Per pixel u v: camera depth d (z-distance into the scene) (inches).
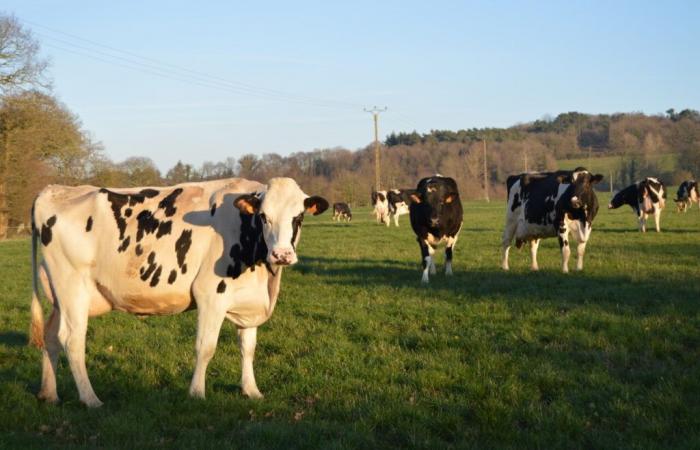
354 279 602.2
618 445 220.8
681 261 665.6
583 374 293.9
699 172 3708.2
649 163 4375.0
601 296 470.6
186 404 258.7
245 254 262.2
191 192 280.2
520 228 643.5
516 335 364.8
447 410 256.7
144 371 311.9
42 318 280.4
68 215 275.4
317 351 344.8
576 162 5329.7
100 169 2068.2
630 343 343.9
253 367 322.3
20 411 256.5
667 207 1967.3
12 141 1711.4
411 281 579.5
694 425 235.8
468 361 323.0
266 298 271.0
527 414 249.1
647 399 260.4
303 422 243.6
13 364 338.0
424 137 6309.1
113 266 269.9
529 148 5049.2
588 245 865.5
